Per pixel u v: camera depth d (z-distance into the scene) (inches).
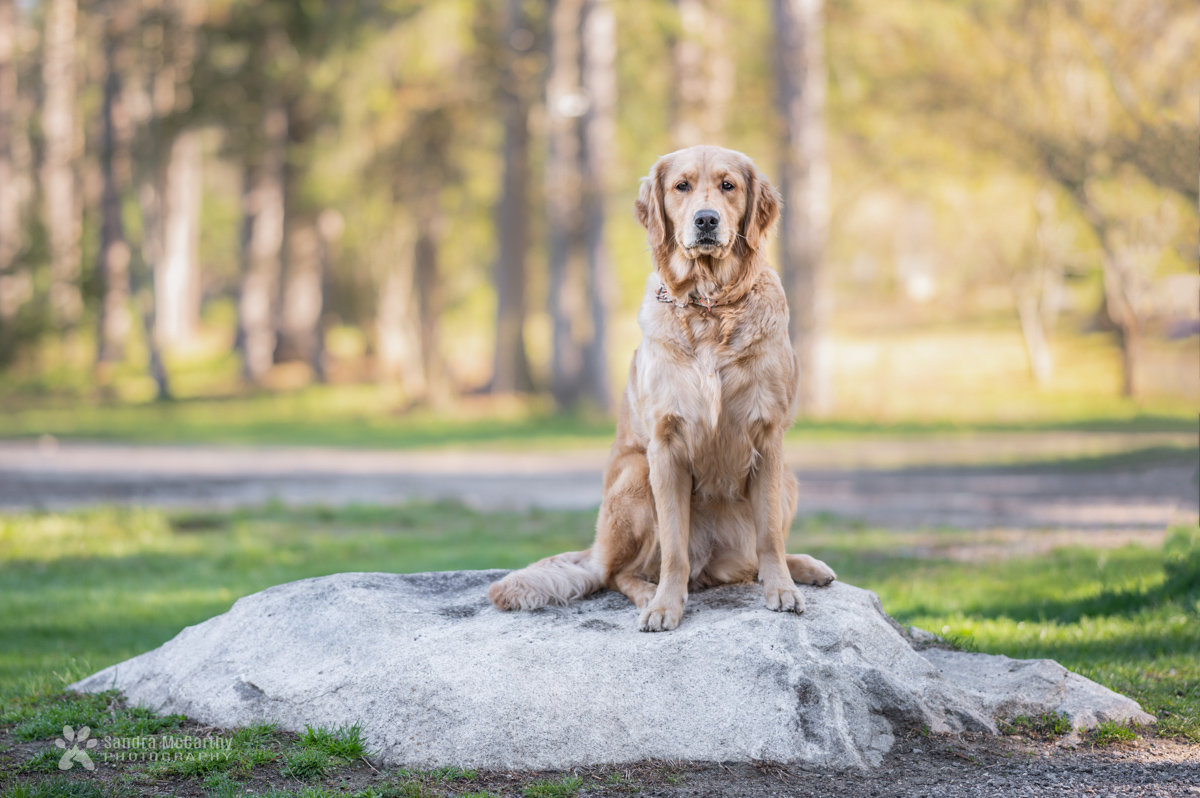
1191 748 191.5
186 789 175.5
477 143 1353.3
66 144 1601.9
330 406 1364.4
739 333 196.1
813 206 1103.0
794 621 193.6
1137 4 815.7
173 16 1277.1
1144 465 688.4
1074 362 1501.0
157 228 1531.7
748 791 168.1
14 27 1610.5
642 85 1243.8
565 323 1243.2
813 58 1061.1
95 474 727.1
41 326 1418.6
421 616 211.3
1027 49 878.4
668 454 198.1
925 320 1902.1
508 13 1237.1
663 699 184.7
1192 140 721.6
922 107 960.9
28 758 192.4
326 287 1652.3
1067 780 174.6
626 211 1306.6
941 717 194.2
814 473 728.3
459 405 1353.3
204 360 1695.4
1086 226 1219.9
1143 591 303.9
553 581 213.2
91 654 290.2
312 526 514.0
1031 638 271.6
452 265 1600.6
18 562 428.8
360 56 1181.7
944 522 499.2
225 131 1425.9
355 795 167.2
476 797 164.4
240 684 204.8
